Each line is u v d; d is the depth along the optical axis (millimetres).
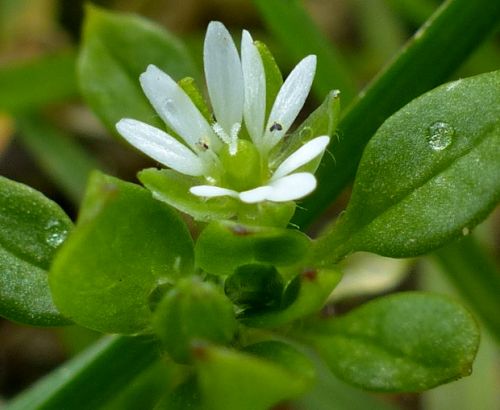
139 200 56
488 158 57
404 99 67
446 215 57
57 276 54
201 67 97
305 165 57
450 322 55
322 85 81
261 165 57
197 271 58
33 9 105
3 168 97
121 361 65
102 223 55
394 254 57
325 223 91
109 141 99
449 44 67
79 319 56
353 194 58
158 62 69
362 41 100
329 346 56
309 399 80
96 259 55
